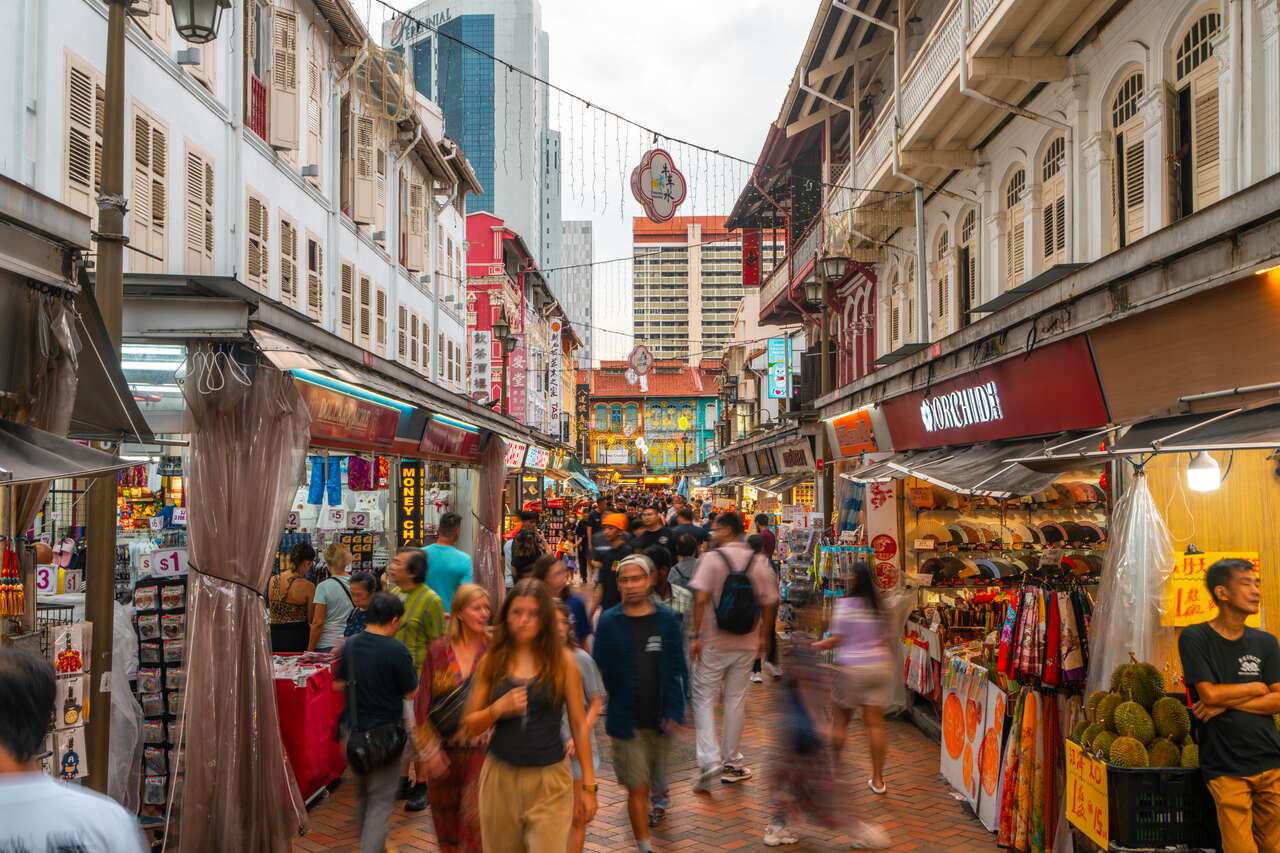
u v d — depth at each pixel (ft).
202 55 35.65
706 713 24.56
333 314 51.31
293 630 28.68
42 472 13.53
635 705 19.54
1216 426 17.33
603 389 254.27
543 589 14.87
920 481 37.45
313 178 48.39
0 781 6.74
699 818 22.11
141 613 22.39
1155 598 18.25
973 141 44.37
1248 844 14.44
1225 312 18.49
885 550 37.06
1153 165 30.37
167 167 32.81
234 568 19.95
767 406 121.90
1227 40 26.66
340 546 28.43
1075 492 38.06
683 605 35.55
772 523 89.97
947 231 50.93
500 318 74.84
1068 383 25.32
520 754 14.33
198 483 19.85
